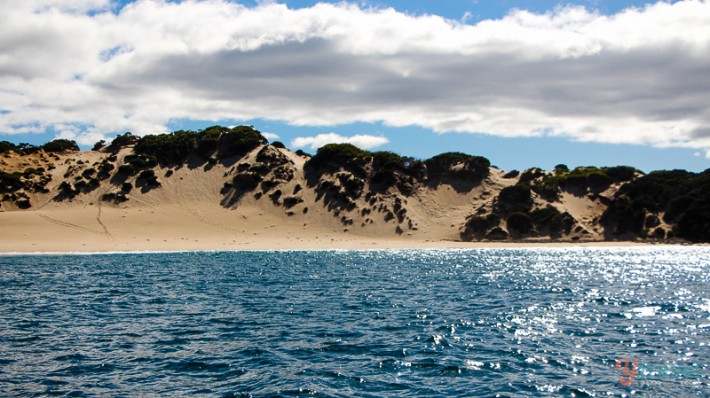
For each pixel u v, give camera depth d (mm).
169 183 157750
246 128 184875
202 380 22000
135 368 23578
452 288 51906
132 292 47125
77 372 22984
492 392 20750
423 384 21625
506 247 126000
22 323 33094
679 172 156375
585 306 41250
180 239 122188
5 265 73250
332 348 27156
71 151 181375
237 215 145125
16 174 151000
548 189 151000
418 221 145625
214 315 36219
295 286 52406
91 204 143750
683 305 42250
